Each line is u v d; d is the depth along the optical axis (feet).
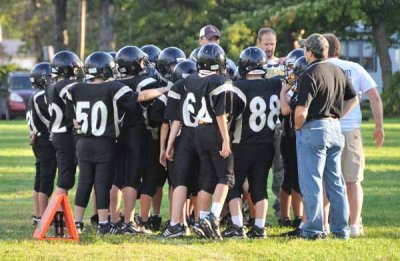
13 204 108.88
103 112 82.84
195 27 387.75
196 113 80.33
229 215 91.09
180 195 82.02
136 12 399.03
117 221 86.99
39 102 91.45
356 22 355.36
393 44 388.98
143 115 85.81
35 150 92.94
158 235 83.35
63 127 88.02
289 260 70.03
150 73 90.38
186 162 82.07
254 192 82.02
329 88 78.02
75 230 80.07
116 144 84.89
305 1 337.72
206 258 70.85
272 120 82.07
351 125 82.58
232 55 336.70
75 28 497.87
